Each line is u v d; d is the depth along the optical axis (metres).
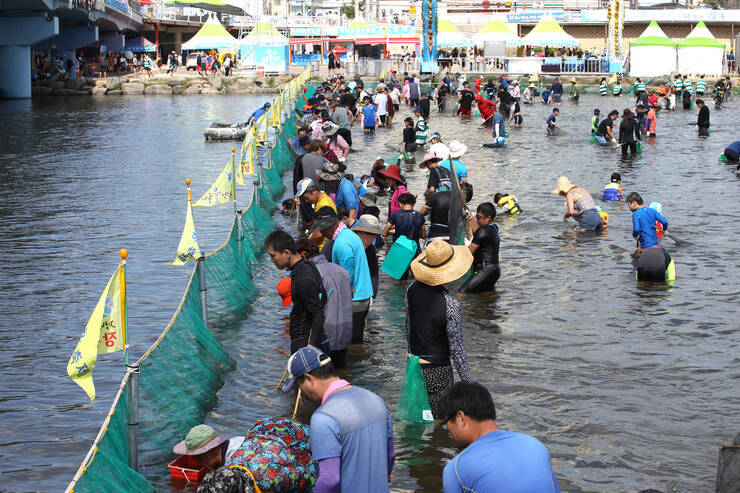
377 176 18.45
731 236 14.90
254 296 11.45
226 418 7.52
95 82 61.44
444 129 34.28
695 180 21.19
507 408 7.69
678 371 8.61
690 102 44.28
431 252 7.05
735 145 24.28
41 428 7.49
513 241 14.70
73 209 18.08
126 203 18.73
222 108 46.88
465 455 4.17
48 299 11.45
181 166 24.50
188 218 9.57
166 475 6.46
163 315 10.73
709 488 6.21
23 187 21.09
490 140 30.20
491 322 10.28
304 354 4.98
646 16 77.62
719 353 9.12
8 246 14.66
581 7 85.81
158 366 7.20
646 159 25.19
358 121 38.28
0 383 8.53
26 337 9.91
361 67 63.00
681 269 12.71
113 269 13.03
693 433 7.16
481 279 11.48
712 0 96.81
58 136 33.09
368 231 10.18
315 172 14.85
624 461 6.66
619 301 11.10
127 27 72.69
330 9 106.75
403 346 9.44
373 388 8.19
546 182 21.03
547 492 4.05
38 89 59.47
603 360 8.95
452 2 82.62
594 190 19.80
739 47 67.31
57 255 13.98
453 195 12.22
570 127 34.75
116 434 5.93
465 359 7.12
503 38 62.41
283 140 25.73
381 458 4.85
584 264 13.07
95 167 24.56
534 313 10.63
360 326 9.41
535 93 51.97
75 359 5.83
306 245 8.25
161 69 73.88
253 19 80.12
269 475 5.07
